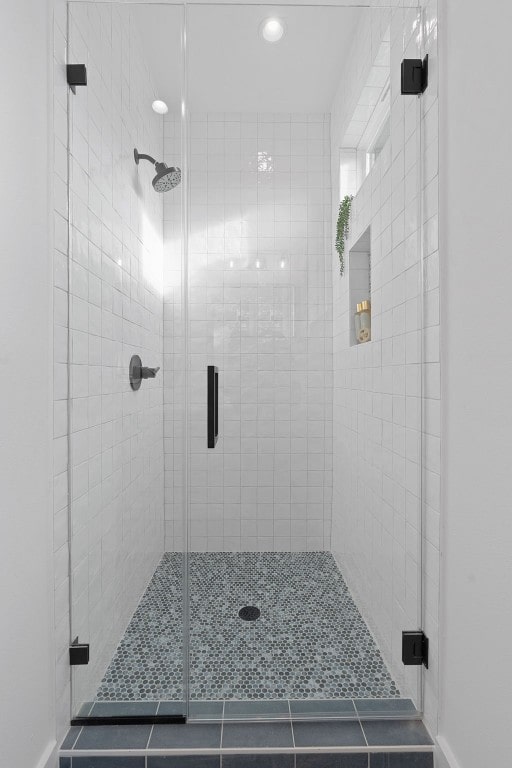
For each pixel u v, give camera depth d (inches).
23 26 38.0
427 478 46.4
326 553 58.3
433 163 44.8
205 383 57.5
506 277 32.5
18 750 36.4
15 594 36.3
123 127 53.6
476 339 37.0
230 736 43.8
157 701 47.3
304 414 60.0
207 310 58.2
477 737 36.4
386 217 55.7
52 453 43.4
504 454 32.9
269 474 58.8
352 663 51.4
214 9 53.9
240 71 56.6
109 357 53.6
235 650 52.6
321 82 57.9
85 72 46.8
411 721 46.0
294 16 54.9
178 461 55.6
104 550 52.9
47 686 41.9
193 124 57.0
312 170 59.9
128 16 53.5
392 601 52.6
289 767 42.3
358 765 42.8
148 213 55.2
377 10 54.1
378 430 57.7
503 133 32.7
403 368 51.1
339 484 59.1
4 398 34.8
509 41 31.9
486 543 35.5
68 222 46.9
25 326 38.4
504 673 32.7
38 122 40.8
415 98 47.9
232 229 58.3
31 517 39.4
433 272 44.9
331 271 60.4
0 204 34.3
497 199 33.6
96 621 50.9
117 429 53.4
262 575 57.4
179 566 52.7
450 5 41.0
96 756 42.4
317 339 60.1
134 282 54.7
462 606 39.4
